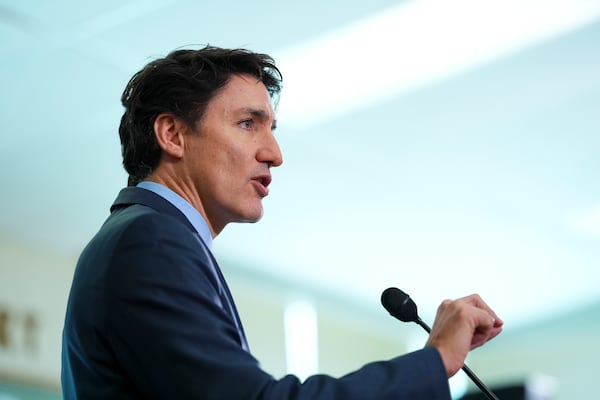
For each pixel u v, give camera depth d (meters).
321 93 13.95
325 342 22.14
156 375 3.32
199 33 12.09
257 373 3.24
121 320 3.41
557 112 15.24
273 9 11.91
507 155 16.47
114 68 12.63
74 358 3.54
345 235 18.66
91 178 15.52
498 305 23.41
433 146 15.84
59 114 13.64
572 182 17.59
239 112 4.10
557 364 24.45
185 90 4.09
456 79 14.05
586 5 12.81
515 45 13.42
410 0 12.34
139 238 3.53
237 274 19.92
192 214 3.96
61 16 11.57
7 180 15.42
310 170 16.20
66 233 17.34
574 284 22.70
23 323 17.14
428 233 19.06
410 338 23.81
